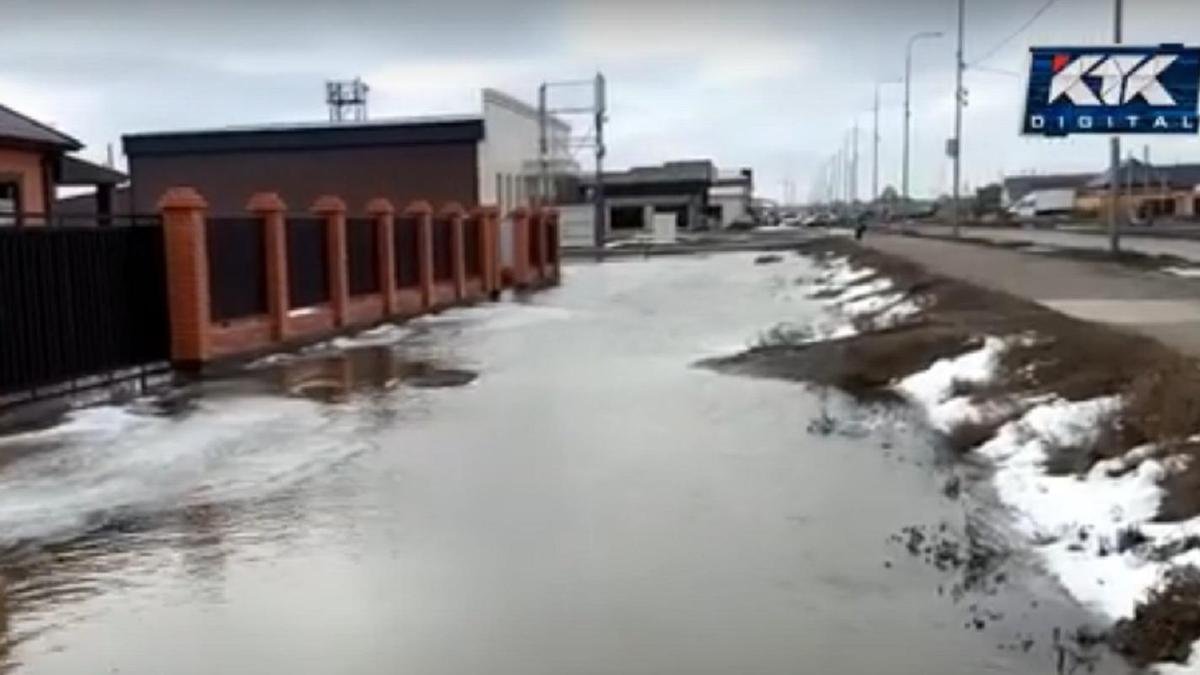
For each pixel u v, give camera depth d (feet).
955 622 20.49
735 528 26.37
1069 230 204.23
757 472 32.01
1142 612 19.94
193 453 34.68
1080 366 38.78
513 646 19.45
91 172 92.38
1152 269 87.04
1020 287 71.77
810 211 546.67
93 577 23.20
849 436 37.22
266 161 146.61
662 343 64.90
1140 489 25.99
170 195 53.06
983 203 419.13
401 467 32.71
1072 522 25.70
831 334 64.80
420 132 143.95
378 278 80.07
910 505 28.35
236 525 26.78
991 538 25.50
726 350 60.75
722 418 40.73
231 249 58.59
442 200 144.25
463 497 29.19
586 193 238.68
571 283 125.18
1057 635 19.81
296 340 64.85
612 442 36.35
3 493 29.78
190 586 22.61
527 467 32.68
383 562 23.95
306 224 68.64
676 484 30.58
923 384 45.34
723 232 287.28
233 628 20.38
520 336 70.18
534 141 177.99
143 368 51.21
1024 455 32.07
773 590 22.15
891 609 21.15
